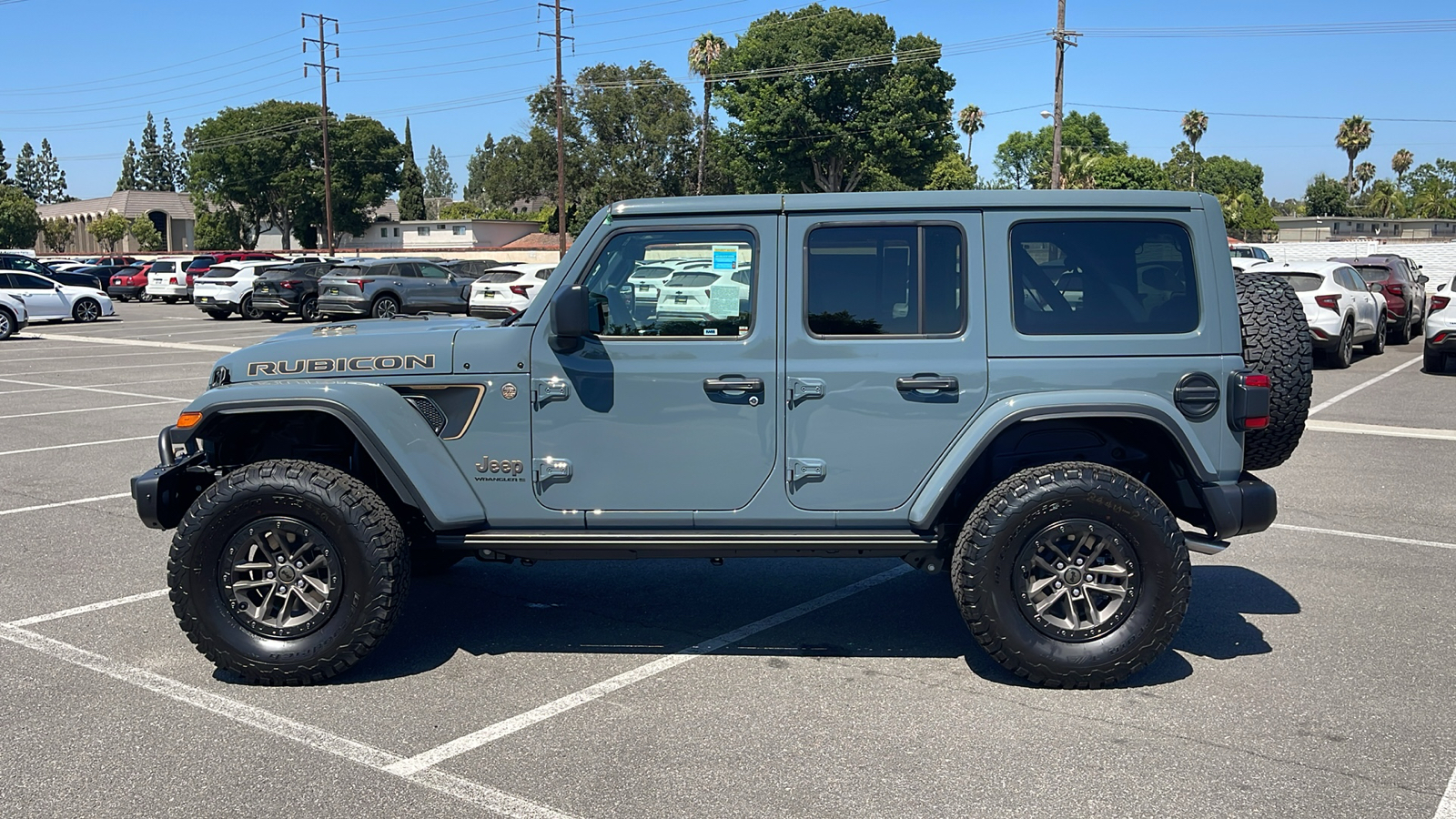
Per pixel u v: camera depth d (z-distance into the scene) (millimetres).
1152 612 4445
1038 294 4602
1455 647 5027
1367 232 76562
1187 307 4605
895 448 4605
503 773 3822
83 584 6109
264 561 4652
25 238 93000
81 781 3766
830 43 56406
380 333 4832
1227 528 4559
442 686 4637
